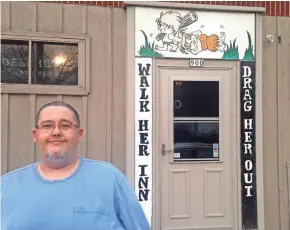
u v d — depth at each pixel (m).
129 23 4.91
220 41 5.12
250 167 5.19
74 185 2.03
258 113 5.20
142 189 4.94
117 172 2.16
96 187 2.04
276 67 5.36
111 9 4.97
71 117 2.13
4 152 4.67
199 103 5.12
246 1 5.30
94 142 4.91
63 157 2.07
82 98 4.88
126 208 2.09
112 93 4.96
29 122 4.74
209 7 5.05
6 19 4.68
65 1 4.88
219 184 5.15
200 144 5.12
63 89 4.81
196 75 5.09
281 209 5.34
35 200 1.99
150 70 4.96
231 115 5.18
